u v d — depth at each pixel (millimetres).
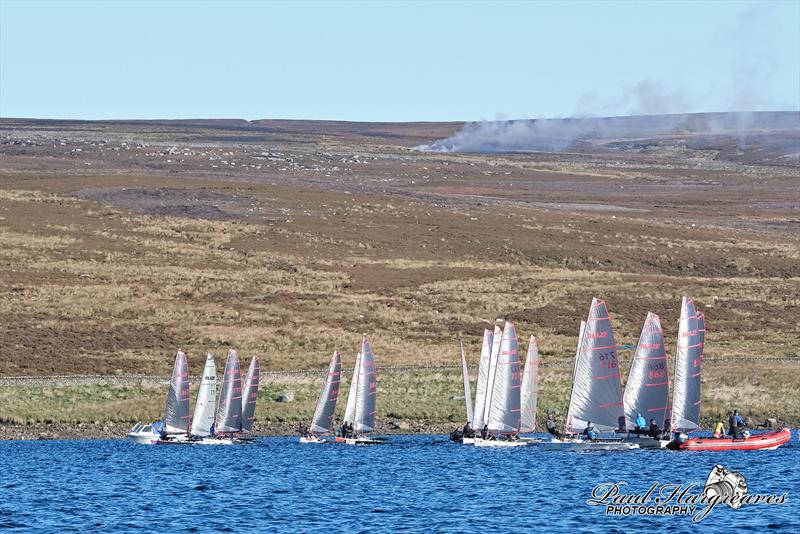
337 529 187875
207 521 195875
